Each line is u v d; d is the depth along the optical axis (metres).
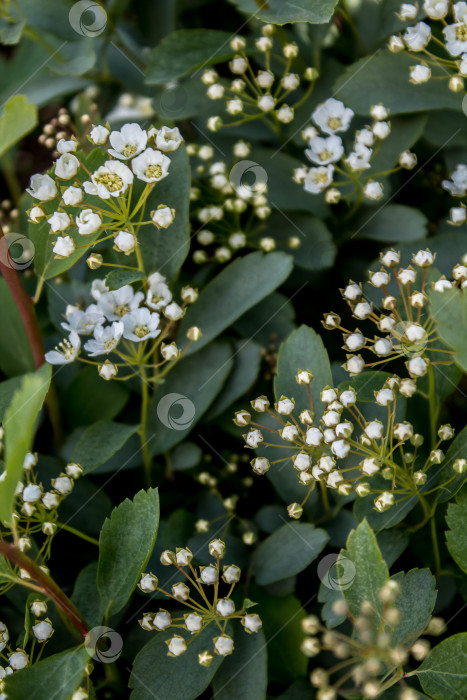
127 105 0.42
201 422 0.38
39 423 0.39
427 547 0.37
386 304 0.35
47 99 0.42
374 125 0.38
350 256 0.40
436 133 0.39
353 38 0.41
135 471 0.39
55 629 0.36
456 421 0.39
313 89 0.40
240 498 0.39
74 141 0.36
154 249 0.38
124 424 0.38
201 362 0.38
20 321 0.39
